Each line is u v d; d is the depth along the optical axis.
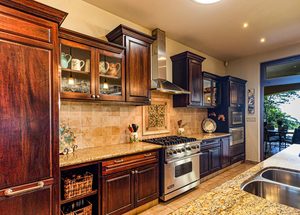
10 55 1.38
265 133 5.55
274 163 1.72
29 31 1.47
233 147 4.45
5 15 1.38
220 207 0.89
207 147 3.64
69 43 2.06
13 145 1.38
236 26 3.23
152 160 2.60
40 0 2.21
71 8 2.44
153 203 2.63
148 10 2.73
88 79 2.26
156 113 3.49
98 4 2.60
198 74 3.87
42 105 1.52
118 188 2.19
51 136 1.56
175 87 3.33
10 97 1.38
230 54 4.75
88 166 2.17
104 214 2.05
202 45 4.13
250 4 2.56
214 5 2.59
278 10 2.71
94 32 2.65
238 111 4.72
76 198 1.91
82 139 2.48
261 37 3.70
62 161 1.81
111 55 2.42
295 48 4.12
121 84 2.52
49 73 1.56
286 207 0.89
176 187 2.83
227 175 3.92
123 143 2.86
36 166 1.48
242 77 5.03
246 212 0.84
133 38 2.65
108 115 2.76
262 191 1.30
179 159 2.88
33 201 1.46
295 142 4.68
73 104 2.41
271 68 4.60
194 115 4.37
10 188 1.36
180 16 2.89
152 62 3.34
